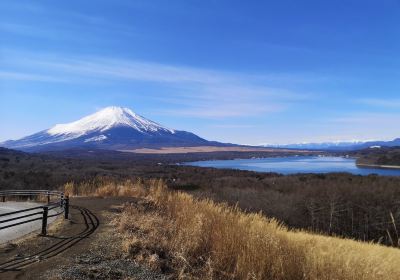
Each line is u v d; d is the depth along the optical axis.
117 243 11.67
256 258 9.65
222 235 11.10
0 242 12.73
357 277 9.48
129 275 8.94
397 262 13.81
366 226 38.03
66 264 9.55
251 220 13.48
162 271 9.45
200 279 9.21
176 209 17.33
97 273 8.88
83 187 30.58
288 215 39.66
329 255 10.80
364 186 50.03
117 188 27.78
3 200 29.88
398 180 64.06
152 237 11.85
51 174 55.44
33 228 15.90
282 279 9.27
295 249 10.51
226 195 41.44
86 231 14.05
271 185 61.31
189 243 10.91
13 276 8.66
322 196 44.56
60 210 20.88
